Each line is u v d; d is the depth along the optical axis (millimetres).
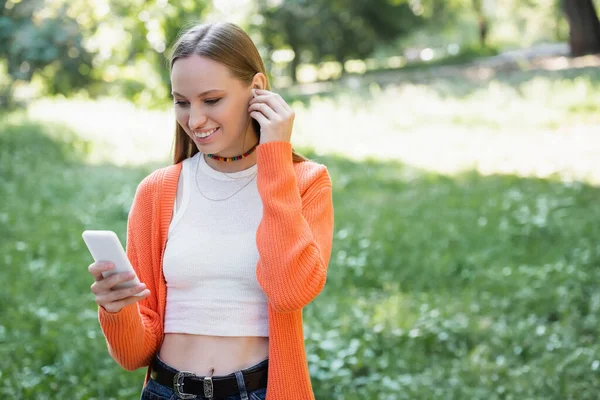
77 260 6652
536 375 4297
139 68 15516
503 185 9555
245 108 2109
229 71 2057
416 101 17047
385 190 9656
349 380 4305
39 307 5488
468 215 8070
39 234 7402
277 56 29703
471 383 4340
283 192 2000
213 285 2096
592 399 4062
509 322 5281
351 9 28641
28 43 14477
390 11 29344
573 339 4875
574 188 9016
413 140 13234
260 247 1973
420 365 4617
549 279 5965
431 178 10188
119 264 1944
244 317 2088
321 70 33438
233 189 2174
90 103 16344
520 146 12117
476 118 14891
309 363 4418
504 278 6078
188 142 2297
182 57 2059
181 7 12164
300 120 15438
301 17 28188
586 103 15172
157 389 2125
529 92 16781
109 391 4203
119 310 1999
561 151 11492
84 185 9547
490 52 27312
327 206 2201
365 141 13305
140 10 12258
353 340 4789
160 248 2188
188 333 2100
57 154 11359
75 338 4777
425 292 6062
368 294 6016
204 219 2148
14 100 15633
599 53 22062
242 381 2057
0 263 6477
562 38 39969
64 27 14664
